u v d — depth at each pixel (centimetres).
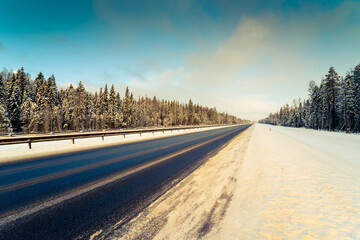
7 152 883
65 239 217
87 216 272
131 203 319
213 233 229
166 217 270
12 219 262
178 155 807
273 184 409
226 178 469
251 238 216
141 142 1370
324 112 4078
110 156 780
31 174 503
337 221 246
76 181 442
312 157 728
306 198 325
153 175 495
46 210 291
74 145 1176
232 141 1445
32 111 3266
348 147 1053
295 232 224
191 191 378
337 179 430
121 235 225
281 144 1223
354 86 3294
